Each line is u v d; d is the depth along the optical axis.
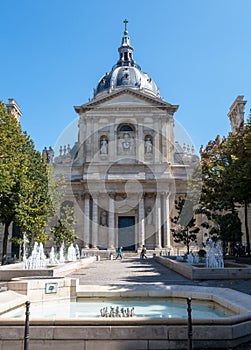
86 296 14.33
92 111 61.09
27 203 35.06
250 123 35.31
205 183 42.44
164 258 36.69
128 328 9.20
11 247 56.31
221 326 9.20
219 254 26.66
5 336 9.31
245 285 19.72
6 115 35.16
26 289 13.64
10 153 33.38
